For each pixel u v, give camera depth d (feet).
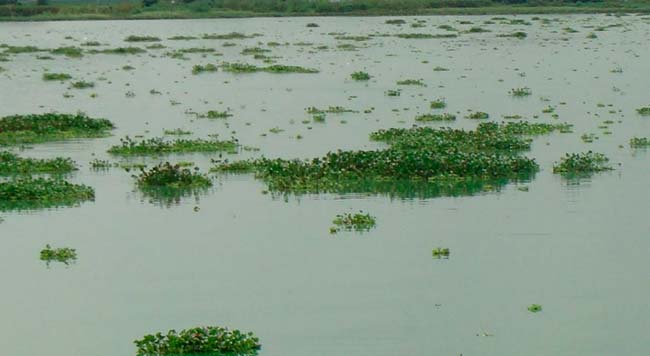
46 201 129.29
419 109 205.05
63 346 81.92
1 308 90.74
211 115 198.18
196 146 162.40
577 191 131.64
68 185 132.77
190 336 81.35
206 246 108.78
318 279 97.30
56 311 89.86
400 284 95.61
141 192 134.41
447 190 133.49
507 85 244.22
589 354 79.05
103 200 130.00
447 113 198.18
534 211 121.60
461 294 92.89
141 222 119.03
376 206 125.18
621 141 166.09
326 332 84.02
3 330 85.56
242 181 140.26
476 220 117.70
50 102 222.48
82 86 249.34
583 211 121.39
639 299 91.35
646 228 113.91
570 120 188.24
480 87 240.94
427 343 81.56
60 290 95.45
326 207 124.88
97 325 86.48
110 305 91.20
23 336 84.12
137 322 87.15
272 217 120.47
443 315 87.71
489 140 160.25
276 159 148.46
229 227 116.37
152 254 106.22
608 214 119.85
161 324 86.43
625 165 147.23
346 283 96.12
